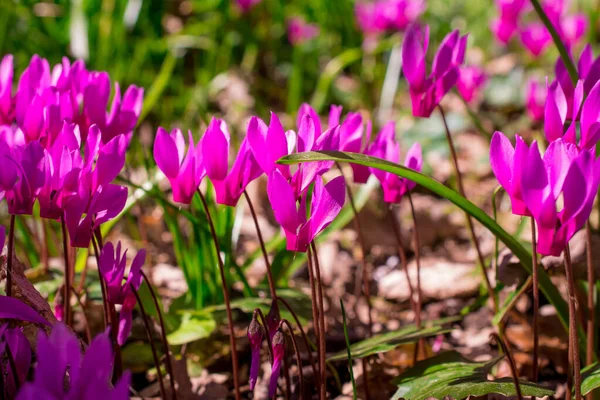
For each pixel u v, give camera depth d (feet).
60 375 1.62
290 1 5.33
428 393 1.96
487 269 2.42
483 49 5.51
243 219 3.45
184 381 2.31
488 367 2.02
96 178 1.86
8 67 2.06
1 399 1.77
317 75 5.04
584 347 2.13
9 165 1.81
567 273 1.89
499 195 3.61
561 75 2.02
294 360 2.35
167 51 4.71
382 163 1.88
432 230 3.28
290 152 1.92
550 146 1.83
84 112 2.05
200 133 3.82
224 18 4.96
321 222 1.84
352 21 5.12
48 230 2.65
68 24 4.37
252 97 4.67
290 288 2.42
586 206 1.78
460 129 4.22
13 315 1.77
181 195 1.91
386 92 4.38
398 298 2.72
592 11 4.89
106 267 1.89
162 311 2.33
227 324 2.43
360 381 2.31
